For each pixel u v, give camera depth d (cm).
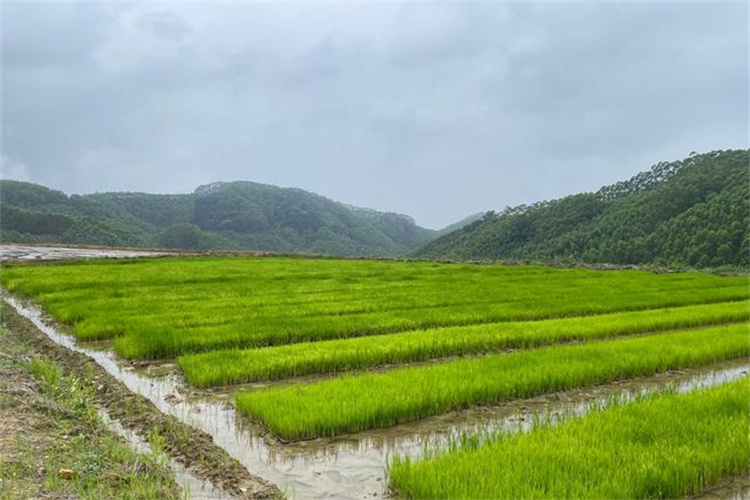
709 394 1205
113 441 956
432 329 1984
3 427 920
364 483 886
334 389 1231
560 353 1619
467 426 1134
